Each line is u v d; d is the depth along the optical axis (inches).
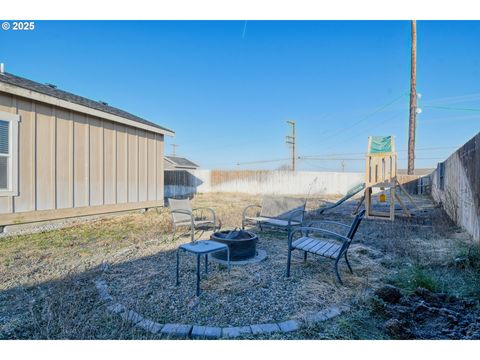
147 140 374.9
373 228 251.1
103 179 309.4
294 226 203.3
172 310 99.3
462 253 152.2
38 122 244.8
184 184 728.3
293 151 1135.0
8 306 100.2
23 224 234.2
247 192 746.2
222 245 126.3
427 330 87.3
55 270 139.5
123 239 208.4
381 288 111.2
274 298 109.3
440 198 391.9
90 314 94.4
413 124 594.6
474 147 188.5
